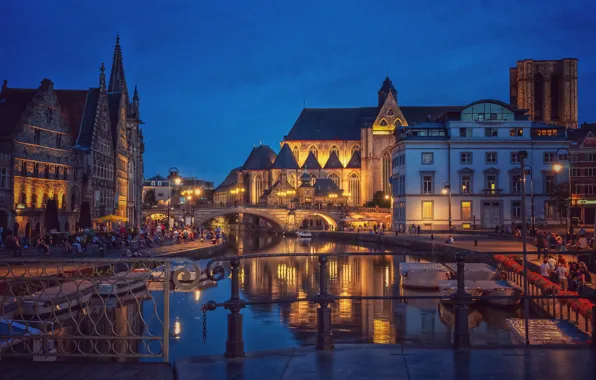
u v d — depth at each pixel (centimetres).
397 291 5325
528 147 11500
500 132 11562
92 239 7138
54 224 6756
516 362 1191
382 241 10956
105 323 3441
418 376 1111
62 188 8275
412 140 11656
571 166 11638
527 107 17900
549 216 11462
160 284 5147
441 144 11612
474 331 3422
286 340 3312
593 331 1334
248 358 1255
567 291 3141
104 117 9762
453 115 11975
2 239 6769
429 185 11631
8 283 1592
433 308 4216
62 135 8262
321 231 16450
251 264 8075
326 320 1334
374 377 1112
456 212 11544
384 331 3528
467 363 1188
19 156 7331
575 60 17725
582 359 1209
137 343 3133
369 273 6894
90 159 8912
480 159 11550
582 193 11619
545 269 4097
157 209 15450
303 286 5794
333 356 1256
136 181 13138
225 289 5300
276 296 5100
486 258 5675
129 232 9356
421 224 11588
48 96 7944
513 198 11462
